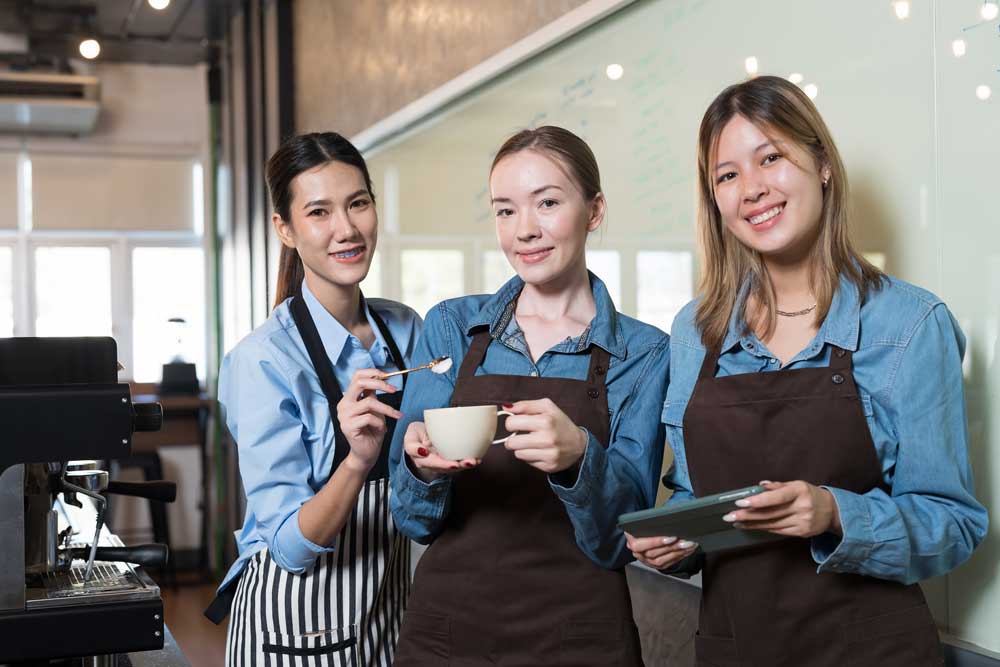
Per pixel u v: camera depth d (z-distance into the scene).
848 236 1.34
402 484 1.45
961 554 1.25
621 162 2.38
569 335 1.53
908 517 1.21
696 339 1.44
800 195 1.32
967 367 1.50
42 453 1.42
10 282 6.87
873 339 1.28
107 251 7.05
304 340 1.81
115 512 6.80
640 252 2.32
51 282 6.94
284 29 5.22
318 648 1.72
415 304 3.72
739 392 1.35
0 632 1.39
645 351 1.51
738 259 1.42
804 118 1.33
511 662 1.45
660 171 2.23
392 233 3.94
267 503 1.68
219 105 6.85
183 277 7.18
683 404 1.42
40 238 6.90
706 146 1.40
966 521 1.25
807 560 1.29
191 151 7.03
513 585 1.45
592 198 1.51
